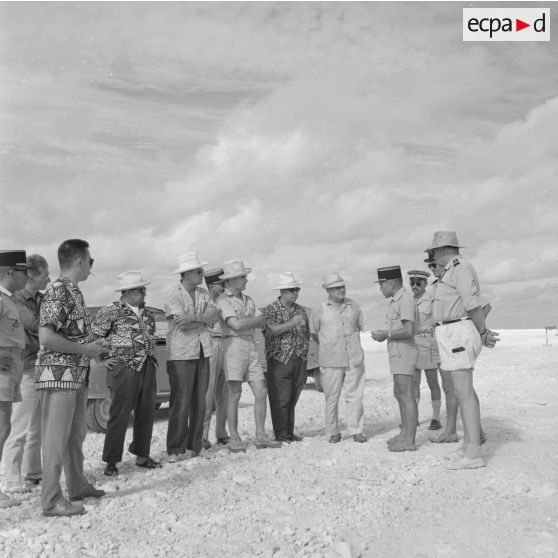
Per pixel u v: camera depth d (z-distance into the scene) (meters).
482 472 6.45
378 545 4.68
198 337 7.43
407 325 7.48
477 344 6.68
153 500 5.74
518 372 15.61
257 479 6.45
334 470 6.73
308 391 14.00
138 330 6.92
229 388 7.86
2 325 5.64
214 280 8.85
